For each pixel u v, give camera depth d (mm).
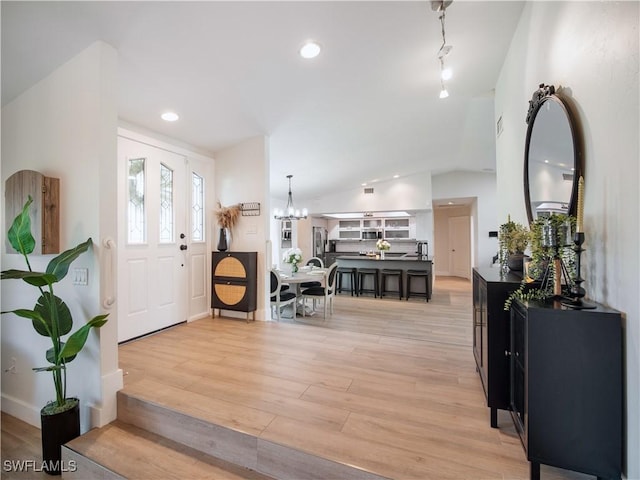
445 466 1447
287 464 1572
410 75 2885
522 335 1416
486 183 7738
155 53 2193
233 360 2678
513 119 2582
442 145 5402
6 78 2197
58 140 2152
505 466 1449
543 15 1912
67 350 1744
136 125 3266
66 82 2125
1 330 2438
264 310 3963
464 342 3693
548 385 1271
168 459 1724
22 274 1684
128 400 2049
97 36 1961
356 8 1971
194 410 1889
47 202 2057
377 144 4973
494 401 1710
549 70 1838
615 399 1206
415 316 5090
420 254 8016
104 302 2014
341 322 4715
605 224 1325
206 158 4109
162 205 3564
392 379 2324
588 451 1232
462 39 2412
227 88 2752
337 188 8062
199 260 4062
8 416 2367
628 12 1145
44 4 1693
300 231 9219
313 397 2055
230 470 1648
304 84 2842
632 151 1140
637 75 1104
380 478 1390
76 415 1911
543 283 1524
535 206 2053
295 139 4277
